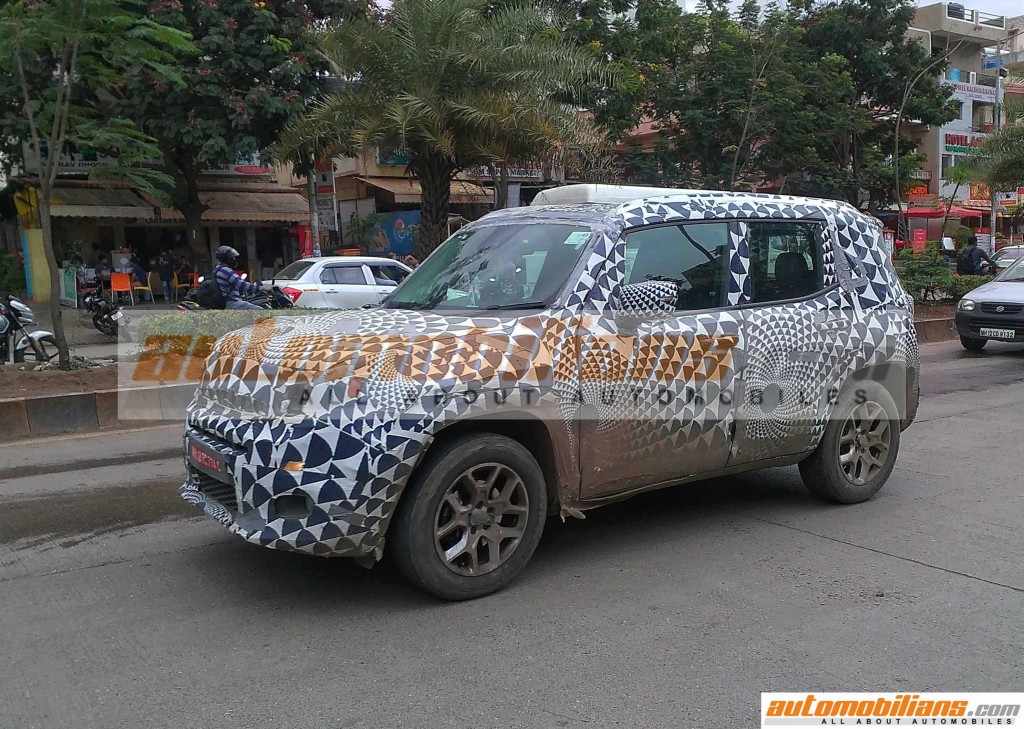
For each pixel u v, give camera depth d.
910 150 28.27
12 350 10.95
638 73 20.80
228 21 17.72
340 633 3.83
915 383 5.88
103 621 3.96
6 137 18.44
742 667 3.54
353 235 25.31
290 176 27.98
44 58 12.12
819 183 23.52
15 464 7.04
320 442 3.69
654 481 4.73
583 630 3.87
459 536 4.12
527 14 13.48
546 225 4.82
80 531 5.28
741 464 5.10
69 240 22.31
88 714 3.17
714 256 4.91
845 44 25.06
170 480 6.49
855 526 5.38
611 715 3.16
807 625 3.94
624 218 4.62
